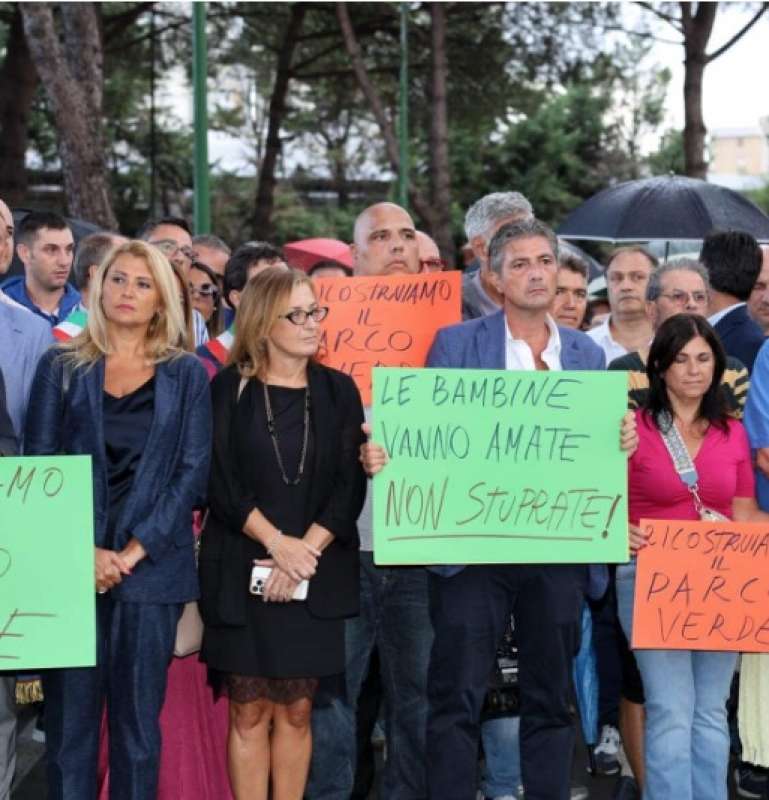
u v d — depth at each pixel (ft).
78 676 13.09
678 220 27.50
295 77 83.25
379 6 75.15
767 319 18.79
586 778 17.83
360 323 15.25
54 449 13.17
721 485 14.05
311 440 13.52
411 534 13.33
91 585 12.57
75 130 43.47
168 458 13.14
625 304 18.97
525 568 13.76
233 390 13.64
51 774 13.15
